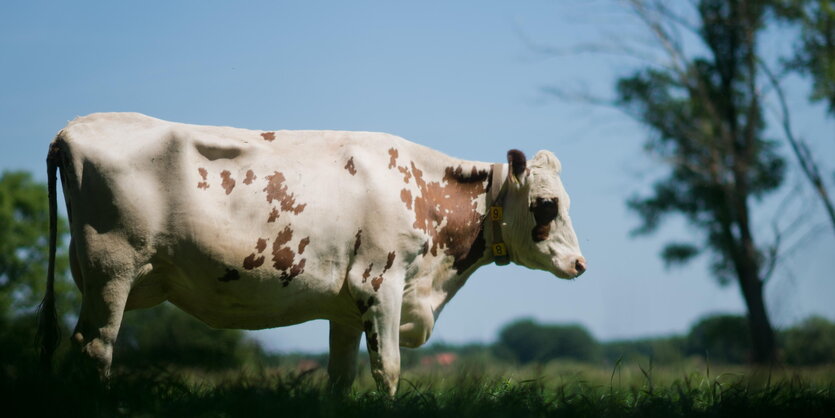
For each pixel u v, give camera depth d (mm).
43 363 5273
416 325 7164
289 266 6359
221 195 6164
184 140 6066
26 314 6262
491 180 7492
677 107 29062
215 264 6145
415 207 6914
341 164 6660
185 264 6105
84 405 4652
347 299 6758
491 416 5117
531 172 7555
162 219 5977
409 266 6898
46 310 6023
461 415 5082
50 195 6121
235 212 6184
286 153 6527
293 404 4949
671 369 11414
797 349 25266
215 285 6234
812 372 10891
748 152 29062
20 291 40281
